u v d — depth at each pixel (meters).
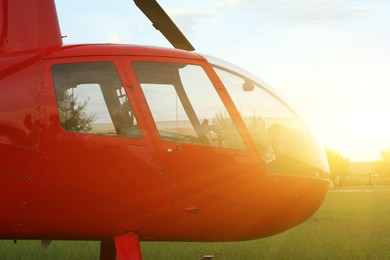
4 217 4.98
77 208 4.97
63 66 5.13
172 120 5.12
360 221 16.28
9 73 5.08
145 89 5.15
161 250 9.88
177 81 5.26
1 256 9.19
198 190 5.09
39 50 5.27
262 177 5.27
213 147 5.15
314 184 5.59
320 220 16.72
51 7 5.55
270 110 5.52
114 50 5.23
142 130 5.04
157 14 5.11
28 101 5.00
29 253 9.67
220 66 5.50
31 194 4.93
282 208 5.41
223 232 5.34
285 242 10.78
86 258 9.09
